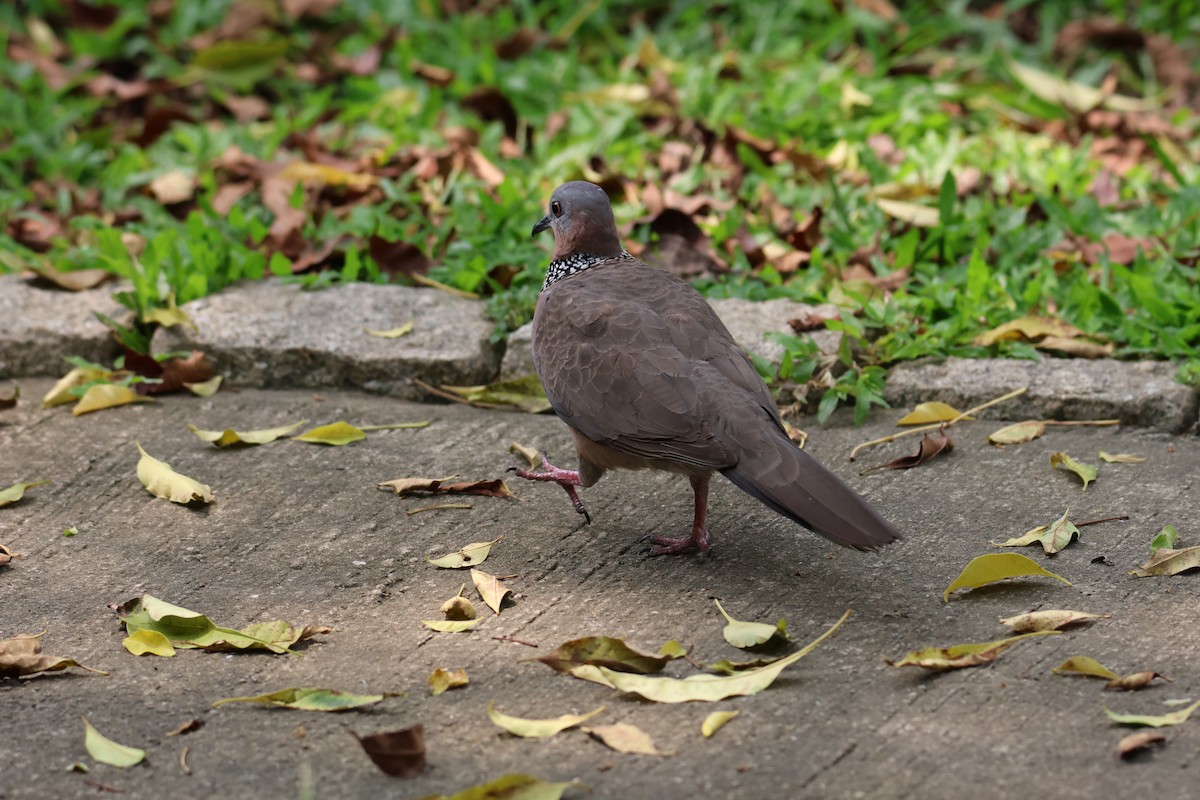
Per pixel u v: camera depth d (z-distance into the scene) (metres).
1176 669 7.47
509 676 7.60
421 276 12.75
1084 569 8.65
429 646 7.97
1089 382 10.83
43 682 7.62
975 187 14.20
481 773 6.70
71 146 15.82
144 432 10.89
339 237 13.18
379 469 10.30
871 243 13.16
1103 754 6.71
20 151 15.67
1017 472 10.01
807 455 8.00
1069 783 6.50
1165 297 11.86
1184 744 6.77
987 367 11.16
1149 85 16.98
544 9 18.70
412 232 13.77
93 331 11.94
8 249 13.45
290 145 15.94
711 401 8.29
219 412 11.22
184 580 8.82
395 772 6.65
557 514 9.65
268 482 10.09
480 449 10.63
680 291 9.23
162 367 11.60
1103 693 7.25
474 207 13.73
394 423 11.03
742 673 7.34
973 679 7.42
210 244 13.04
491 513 9.65
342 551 9.16
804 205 14.18
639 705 7.26
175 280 12.36
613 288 9.26
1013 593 8.38
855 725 7.02
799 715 7.11
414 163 14.91
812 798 6.44
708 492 9.83
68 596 8.64
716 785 6.55
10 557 9.10
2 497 9.77
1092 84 16.97
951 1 18.69
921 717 7.08
